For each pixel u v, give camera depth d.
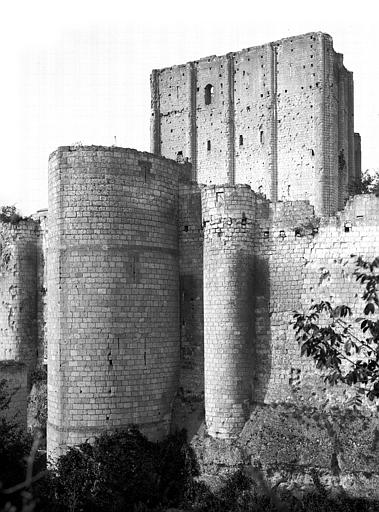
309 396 29.06
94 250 29.00
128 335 29.23
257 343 30.45
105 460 27.42
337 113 72.62
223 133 76.06
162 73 82.12
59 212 29.55
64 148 29.67
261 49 73.81
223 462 28.33
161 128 82.06
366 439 26.94
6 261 41.06
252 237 30.59
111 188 29.36
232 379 29.30
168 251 31.48
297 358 29.58
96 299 28.81
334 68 72.06
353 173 76.94
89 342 28.69
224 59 76.75
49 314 30.41
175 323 31.77
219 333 29.52
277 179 71.69
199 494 28.12
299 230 30.09
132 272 29.55
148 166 30.66
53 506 25.14
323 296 29.34
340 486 26.41
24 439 29.12
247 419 29.38
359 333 28.48
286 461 27.31
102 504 26.50
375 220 28.77
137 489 27.75
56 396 29.17
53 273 29.89
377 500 25.64
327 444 27.22
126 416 28.89
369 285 15.11
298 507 26.17
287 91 71.62
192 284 32.22
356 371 15.52
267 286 30.44
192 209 32.44
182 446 29.86
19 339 40.47
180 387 31.98
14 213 41.53
